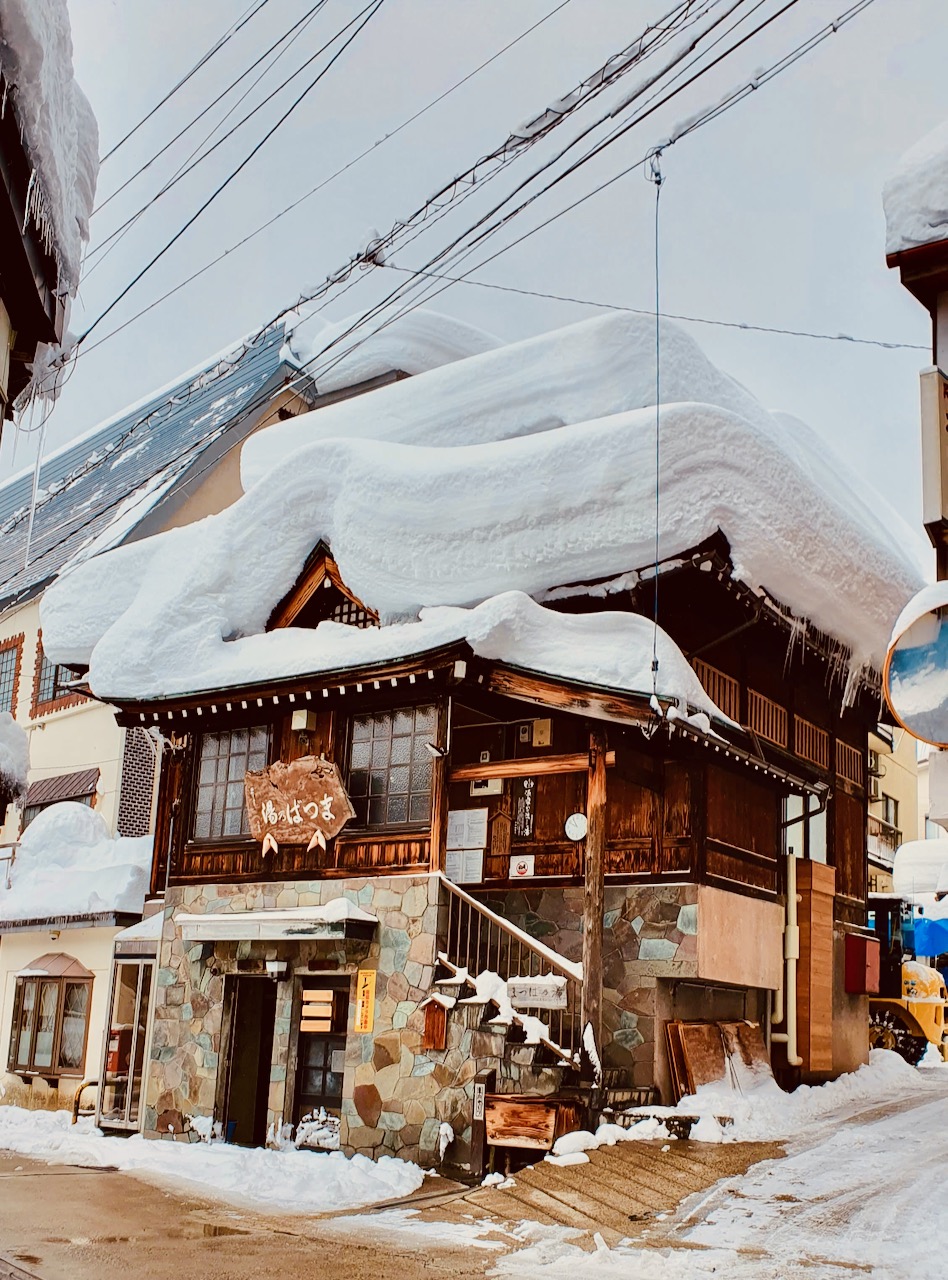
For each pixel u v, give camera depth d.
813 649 15.80
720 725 13.06
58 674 22.12
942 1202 9.84
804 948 15.77
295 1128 13.63
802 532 14.66
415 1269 8.19
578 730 14.44
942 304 9.53
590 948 12.39
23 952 19.72
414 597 14.77
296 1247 8.85
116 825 19.94
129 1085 15.52
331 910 13.24
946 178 9.38
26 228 6.66
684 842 13.64
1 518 32.38
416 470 15.09
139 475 25.11
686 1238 8.95
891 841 28.34
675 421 13.67
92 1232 9.19
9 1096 18.80
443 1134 12.08
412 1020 12.76
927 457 8.62
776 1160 11.46
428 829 13.33
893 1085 17.38
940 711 7.49
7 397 7.98
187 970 15.07
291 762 14.47
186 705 15.32
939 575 8.65
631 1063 13.25
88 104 7.02
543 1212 9.95
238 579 16.19
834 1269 8.05
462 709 15.34
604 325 16.42
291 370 23.69
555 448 14.27
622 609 14.32
